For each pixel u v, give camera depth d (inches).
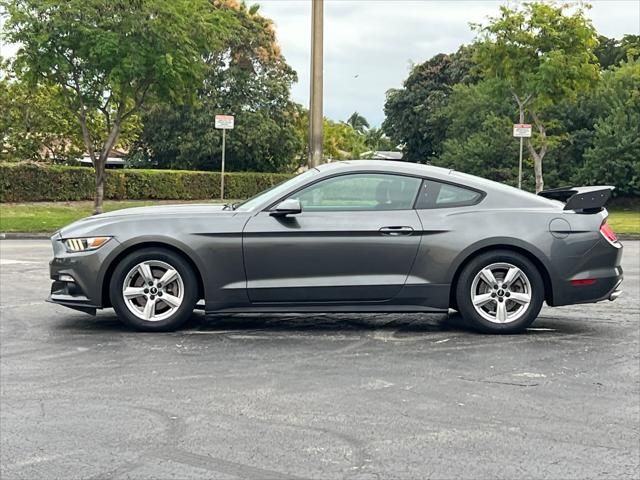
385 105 2249.0
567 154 1465.3
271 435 177.9
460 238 277.3
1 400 204.4
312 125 647.8
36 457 164.9
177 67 820.6
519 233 278.1
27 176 1123.9
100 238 279.1
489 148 1526.8
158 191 1401.3
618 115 1364.4
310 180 284.2
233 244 276.4
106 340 273.9
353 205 283.0
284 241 276.2
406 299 279.0
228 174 1536.7
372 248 276.8
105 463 161.5
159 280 282.8
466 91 1664.6
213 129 1780.3
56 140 1290.6
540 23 919.0
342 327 299.6
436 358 250.2
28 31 785.6
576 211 284.8
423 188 285.0
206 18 856.9
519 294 281.9
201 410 195.9
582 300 282.2
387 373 231.6
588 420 189.8
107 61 797.9
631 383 222.7
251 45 1829.5
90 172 1227.9
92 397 207.2
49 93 1104.2
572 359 249.9
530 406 200.4
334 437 176.7
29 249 611.2
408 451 168.2
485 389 215.3
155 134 1824.6
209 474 155.6
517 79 967.6
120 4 796.0
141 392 211.8
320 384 219.6
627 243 730.8
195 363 243.0
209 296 277.6
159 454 166.4
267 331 291.3
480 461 162.9
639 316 324.5
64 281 282.7
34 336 280.7
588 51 952.3
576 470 158.4
